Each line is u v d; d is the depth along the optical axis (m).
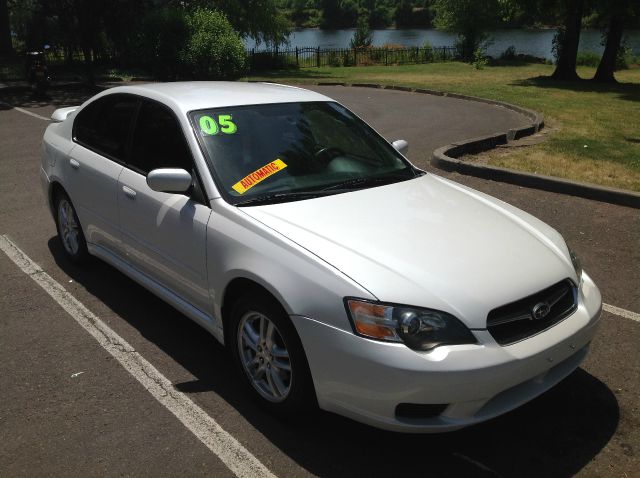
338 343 2.83
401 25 111.75
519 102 17.22
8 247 5.77
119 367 3.79
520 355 2.85
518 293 2.99
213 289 3.53
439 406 2.80
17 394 3.50
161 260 3.98
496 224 3.62
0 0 28.31
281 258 3.11
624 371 3.84
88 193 4.68
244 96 4.33
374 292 2.84
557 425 3.31
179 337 4.18
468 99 18.34
